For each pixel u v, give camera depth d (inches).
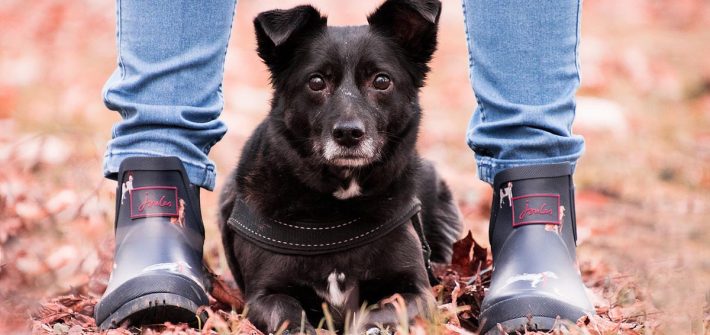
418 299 174.1
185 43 179.9
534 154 178.4
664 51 695.1
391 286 184.1
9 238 255.3
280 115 197.6
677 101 577.0
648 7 857.5
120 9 181.2
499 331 161.8
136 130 179.5
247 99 533.3
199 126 182.7
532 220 175.0
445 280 204.4
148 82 178.5
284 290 182.2
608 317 176.7
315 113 192.9
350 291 184.1
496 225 181.0
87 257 233.1
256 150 195.8
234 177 203.8
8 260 230.4
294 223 181.5
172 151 179.8
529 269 169.2
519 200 176.4
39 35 726.5
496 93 180.2
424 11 192.1
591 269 231.1
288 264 181.2
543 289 164.9
